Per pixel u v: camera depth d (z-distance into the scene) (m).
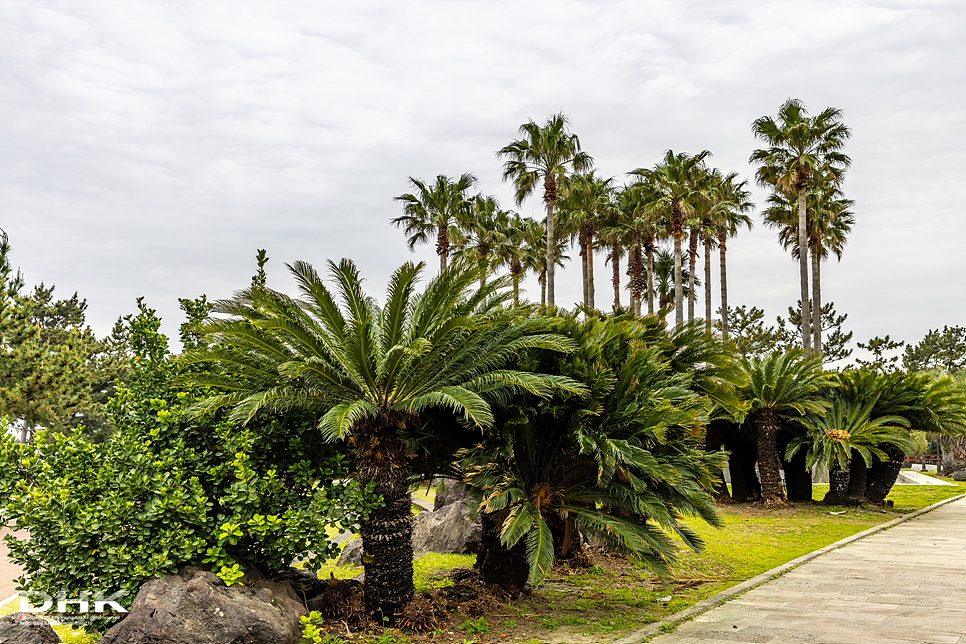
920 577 12.85
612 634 9.25
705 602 10.88
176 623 7.80
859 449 22.11
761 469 23.86
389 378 9.41
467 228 39.44
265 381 9.97
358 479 9.86
